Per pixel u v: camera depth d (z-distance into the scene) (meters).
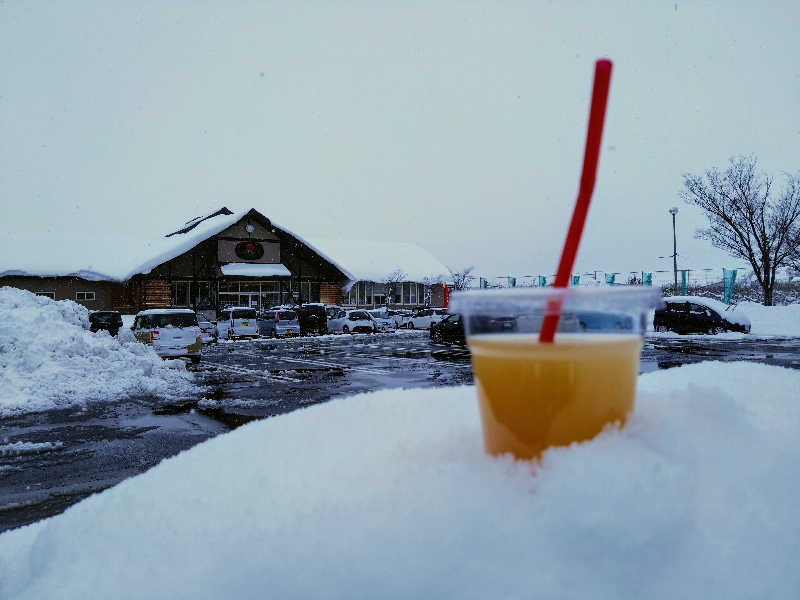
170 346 15.27
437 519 0.82
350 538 0.82
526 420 0.89
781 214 28.66
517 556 0.75
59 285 34.69
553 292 0.86
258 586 0.79
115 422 7.70
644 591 0.73
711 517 0.82
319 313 29.77
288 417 1.66
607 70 0.75
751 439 0.99
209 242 37.88
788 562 0.77
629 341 0.90
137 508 1.19
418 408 1.57
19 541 1.66
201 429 7.27
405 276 47.31
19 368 9.71
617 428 0.91
